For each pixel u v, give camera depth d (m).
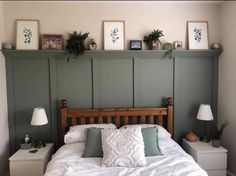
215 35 3.38
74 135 2.81
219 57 3.35
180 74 3.35
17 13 3.15
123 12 3.26
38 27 3.16
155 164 2.28
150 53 3.23
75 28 3.23
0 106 2.95
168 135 2.95
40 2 3.16
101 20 3.24
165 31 3.32
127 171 2.15
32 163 2.70
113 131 2.51
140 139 2.43
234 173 3.04
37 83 3.20
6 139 3.12
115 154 2.30
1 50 3.00
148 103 3.35
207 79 3.39
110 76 3.28
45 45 3.15
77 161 2.36
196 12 3.34
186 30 3.34
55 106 3.24
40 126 3.25
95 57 3.21
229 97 3.13
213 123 3.38
